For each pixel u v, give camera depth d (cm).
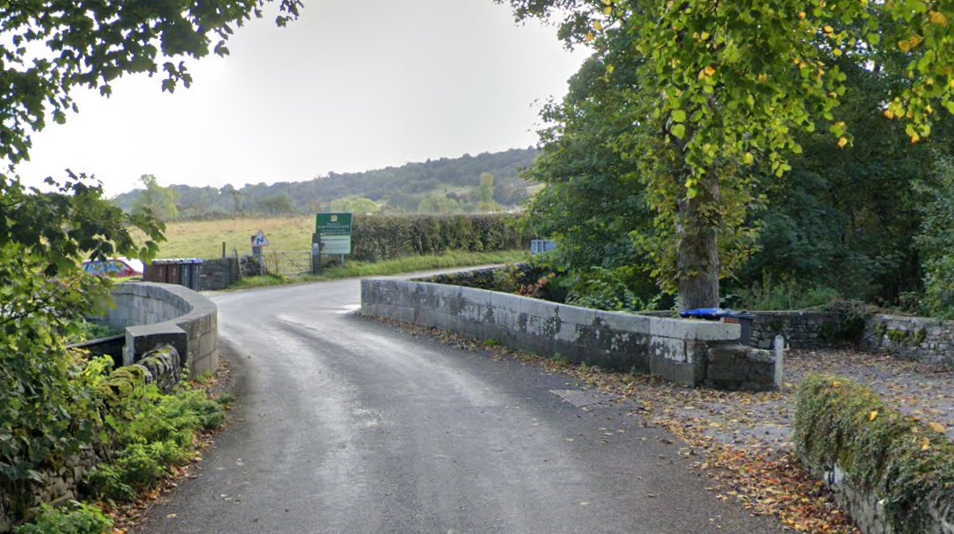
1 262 478
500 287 2666
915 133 709
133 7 509
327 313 2120
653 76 859
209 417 854
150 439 721
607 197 2078
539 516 585
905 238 2195
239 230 4728
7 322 482
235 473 700
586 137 2064
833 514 552
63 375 512
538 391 1047
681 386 1064
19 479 489
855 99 1966
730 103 638
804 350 1616
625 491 637
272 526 572
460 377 1158
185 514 597
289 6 642
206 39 543
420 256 4162
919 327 1458
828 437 589
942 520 395
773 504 589
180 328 1048
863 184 2153
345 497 634
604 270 1950
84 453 602
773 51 596
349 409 955
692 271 1255
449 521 578
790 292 1803
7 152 484
